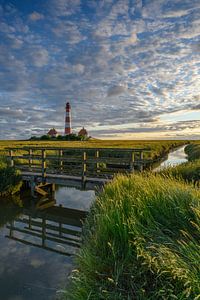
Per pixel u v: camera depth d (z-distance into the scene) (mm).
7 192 12383
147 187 5242
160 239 3490
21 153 22688
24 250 6754
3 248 6895
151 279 3012
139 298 2775
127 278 3102
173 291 2676
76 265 4305
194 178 9430
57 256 6332
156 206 4363
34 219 10078
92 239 4262
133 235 3525
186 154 42125
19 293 4633
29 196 13133
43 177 12797
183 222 3906
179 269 2652
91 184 11453
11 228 8891
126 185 6312
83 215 10289
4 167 13125
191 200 4324
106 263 3404
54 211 10945
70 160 12453
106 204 5023
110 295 2854
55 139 104438
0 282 5004
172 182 6141
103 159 11602
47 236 7984
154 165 25312
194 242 3195
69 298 3244
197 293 2523
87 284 3092
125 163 11297
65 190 15188
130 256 3314
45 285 4898
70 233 8320
